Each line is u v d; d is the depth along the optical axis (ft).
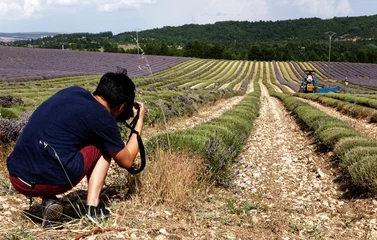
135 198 13.51
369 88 173.58
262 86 218.79
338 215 15.93
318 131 35.65
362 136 29.73
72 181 10.19
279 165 25.84
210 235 11.38
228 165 19.75
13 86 96.78
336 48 475.72
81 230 10.27
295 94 135.95
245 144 33.01
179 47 503.20
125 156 11.14
